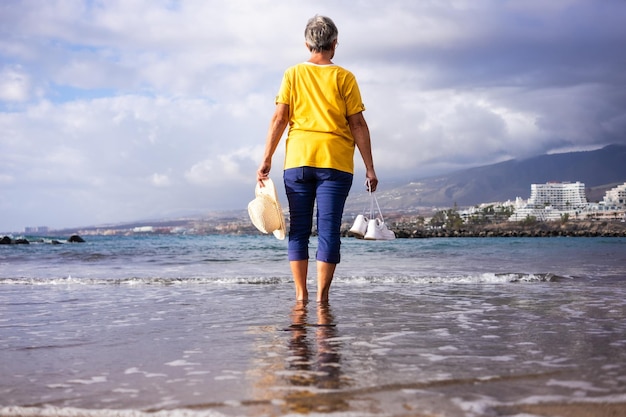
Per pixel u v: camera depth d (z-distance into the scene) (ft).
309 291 18.13
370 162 15.67
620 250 52.85
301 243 15.60
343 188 15.17
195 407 5.96
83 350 9.37
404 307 14.17
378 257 42.19
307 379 7.06
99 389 6.82
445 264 33.01
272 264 34.78
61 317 13.23
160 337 10.46
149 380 7.22
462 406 5.81
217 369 7.76
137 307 14.85
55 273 28.12
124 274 27.02
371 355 8.50
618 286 19.49
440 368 7.57
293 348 9.16
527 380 6.88
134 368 7.95
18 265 35.32
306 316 12.78
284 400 6.13
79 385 7.03
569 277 22.35
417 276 22.49
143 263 36.63
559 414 5.57
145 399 6.32
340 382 6.87
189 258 42.93
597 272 25.61
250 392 6.50
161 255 48.37
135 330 11.30
